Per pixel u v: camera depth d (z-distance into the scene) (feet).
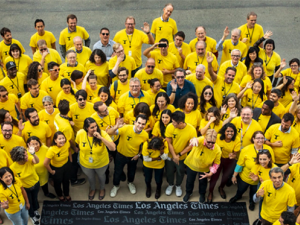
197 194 26.84
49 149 23.39
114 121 25.72
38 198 26.37
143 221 25.00
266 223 22.90
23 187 22.72
